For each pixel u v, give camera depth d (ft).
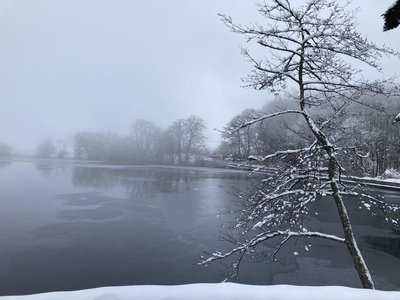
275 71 28.73
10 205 98.37
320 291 13.80
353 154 31.19
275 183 30.50
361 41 27.04
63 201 107.45
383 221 83.41
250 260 56.18
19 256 57.77
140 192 130.11
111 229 74.90
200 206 101.30
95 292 13.00
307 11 28.14
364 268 26.00
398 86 28.19
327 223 80.48
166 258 57.77
